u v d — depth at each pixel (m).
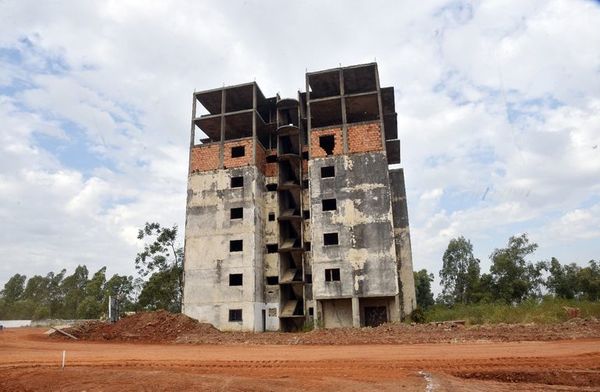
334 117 50.34
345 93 48.84
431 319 37.12
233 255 42.91
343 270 39.22
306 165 49.12
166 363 16.88
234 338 29.67
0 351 23.50
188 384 11.84
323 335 28.06
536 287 65.19
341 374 13.25
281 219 46.84
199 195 45.72
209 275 42.75
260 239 45.03
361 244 39.62
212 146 47.12
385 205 40.28
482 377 12.83
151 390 11.45
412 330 27.17
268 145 53.31
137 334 33.56
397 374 13.06
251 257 42.47
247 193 44.56
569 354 15.66
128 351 23.12
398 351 19.19
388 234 39.38
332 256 39.88
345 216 40.81
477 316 32.88
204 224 44.59
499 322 29.31
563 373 12.51
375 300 40.12
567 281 66.62
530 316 29.34
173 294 53.97
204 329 34.28
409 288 44.56
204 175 46.31
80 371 14.27
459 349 18.77
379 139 42.47
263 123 49.59
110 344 29.28
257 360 17.33
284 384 11.66
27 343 29.59
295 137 50.38
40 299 107.62
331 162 42.81
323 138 47.84
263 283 44.66
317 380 12.16
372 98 45.50
